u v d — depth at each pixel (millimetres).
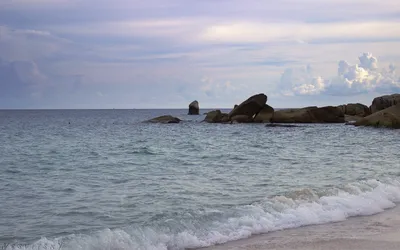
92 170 19031
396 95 63438
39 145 34219
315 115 63844
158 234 8516
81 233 8859
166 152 27828
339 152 26609
